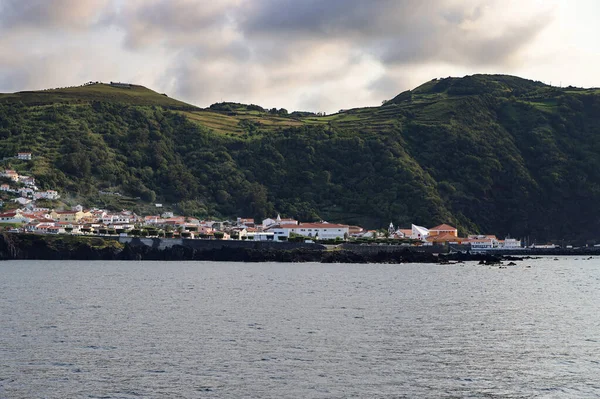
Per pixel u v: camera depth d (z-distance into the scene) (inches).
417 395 2773.1
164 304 5118.1
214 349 3489.2
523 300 5546.3
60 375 3002.0
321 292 5994.1
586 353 3457.2
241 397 2733.8
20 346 3535.9
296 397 2741.1
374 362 3253.0
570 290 6437.0
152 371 3073.3
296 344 3614.7
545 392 2815.0
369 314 4645.7
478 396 2763.3
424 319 4446.4
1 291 5944.9
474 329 4089.6
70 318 4419.3
